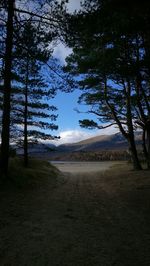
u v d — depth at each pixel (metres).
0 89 16.59
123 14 9.37
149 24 9.81
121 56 11.62
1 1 10.90
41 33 11.59
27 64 13.60
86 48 12.37
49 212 8.30
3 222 6.78
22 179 13.52
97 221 7.45
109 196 11.72
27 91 20.59
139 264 4.67
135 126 23.42
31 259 4.75
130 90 21.02
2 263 4.55
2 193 10.15
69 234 6.20
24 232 6.17
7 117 12.44
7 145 12.46
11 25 11.73
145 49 11.29
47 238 5.85
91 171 30.25
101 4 9.55
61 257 4.88
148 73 11.38
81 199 11.02
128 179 16.73
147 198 10.30
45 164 26.17
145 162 30.02
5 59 12.13
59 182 17.52
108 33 10.57
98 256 4.98
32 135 21.53
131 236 6.14
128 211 8.60
